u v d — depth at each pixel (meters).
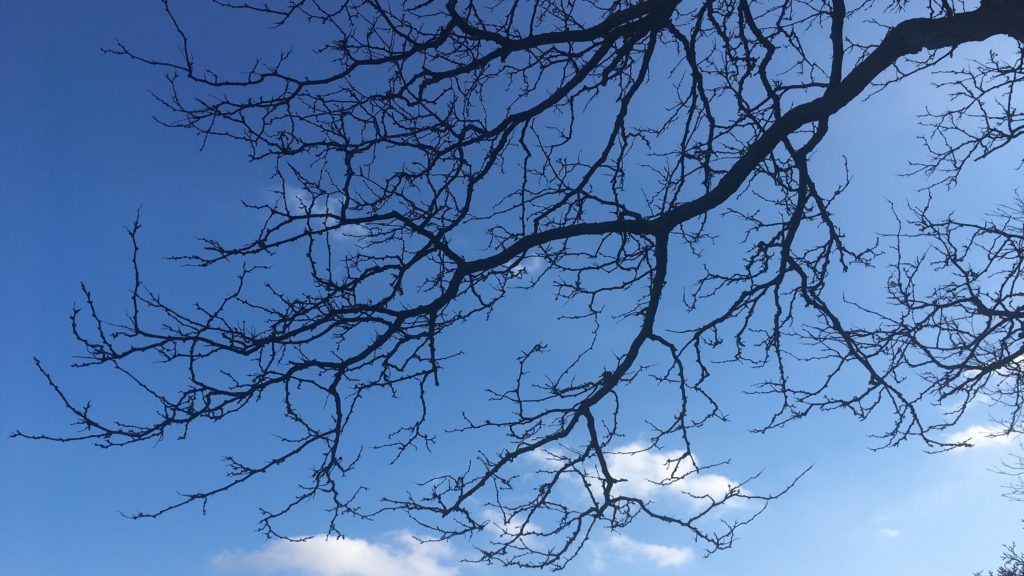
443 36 4.82
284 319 4.21
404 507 4.83
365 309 4.38
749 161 4.80
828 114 4.61
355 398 4.50
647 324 5.21
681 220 4.94
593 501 5.09
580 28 5.58
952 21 4.08
